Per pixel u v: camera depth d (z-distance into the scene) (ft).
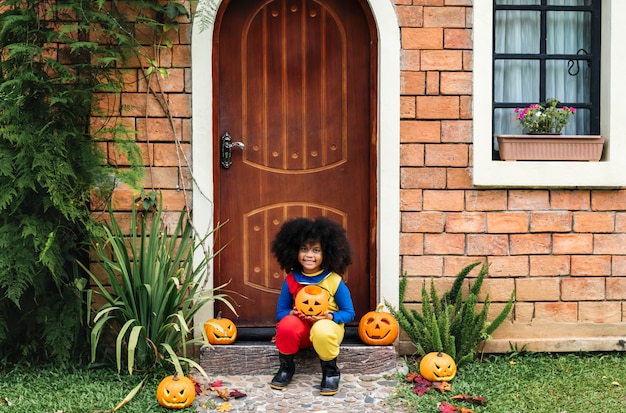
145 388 13.03
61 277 14.19
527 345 14.99
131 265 14.58
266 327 15.31
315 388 13.24
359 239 15.39
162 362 13.65
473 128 14.76
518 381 13.55
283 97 15.20
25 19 13.05
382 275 14.83
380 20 14.60
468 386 13.16
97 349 14.26
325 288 13.32
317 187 15.30
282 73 15.16
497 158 15.29
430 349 13.99
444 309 14.70
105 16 13.44
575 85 15.37
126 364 13.88
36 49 12.97
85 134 14.01
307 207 15.33
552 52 15.43
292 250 13.29
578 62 15.46
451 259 14.92
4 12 13.35
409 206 14.83
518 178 14.78
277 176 15.26
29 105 13.52
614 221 15.12
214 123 14.82
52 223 13.46
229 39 15.03
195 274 13.69
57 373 13.62
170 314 13.73
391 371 13.98
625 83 14.89
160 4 14.37
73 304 13.85
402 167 14.79
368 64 15.16
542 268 15.05
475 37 14.66
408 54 14.67
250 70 15.11
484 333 14.12
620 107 14.89
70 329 13.79
